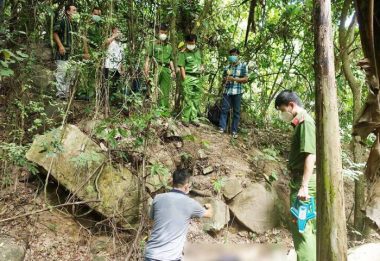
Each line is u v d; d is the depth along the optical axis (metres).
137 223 4.55
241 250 4.62
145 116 4.66
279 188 5.61
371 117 2.19
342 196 1.80
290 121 3.83
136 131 4.88
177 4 6.04
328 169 1.80
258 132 6.95
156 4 5.54
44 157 4.54
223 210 4.96
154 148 5.21
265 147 6.49
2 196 4.48
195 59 6.24
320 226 1.82
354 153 5.25
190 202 3.35
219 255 4.39
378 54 2.13
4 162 4.63
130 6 5.23
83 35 5.32
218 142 6.12
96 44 5.38
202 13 6.30
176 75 5.98
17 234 4.10
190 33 6.32
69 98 5.11
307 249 3.65
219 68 7.30
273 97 7.61
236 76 6.54
